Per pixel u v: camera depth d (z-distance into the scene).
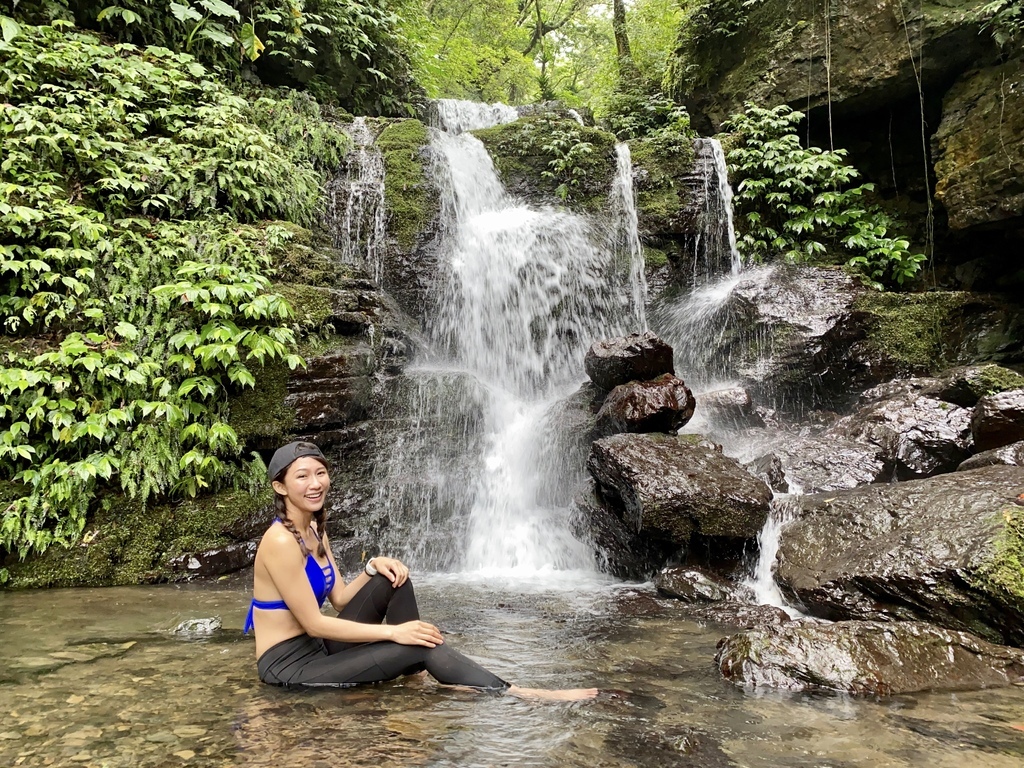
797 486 6.01
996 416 5.79
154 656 3.14
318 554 2.85
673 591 4.64
